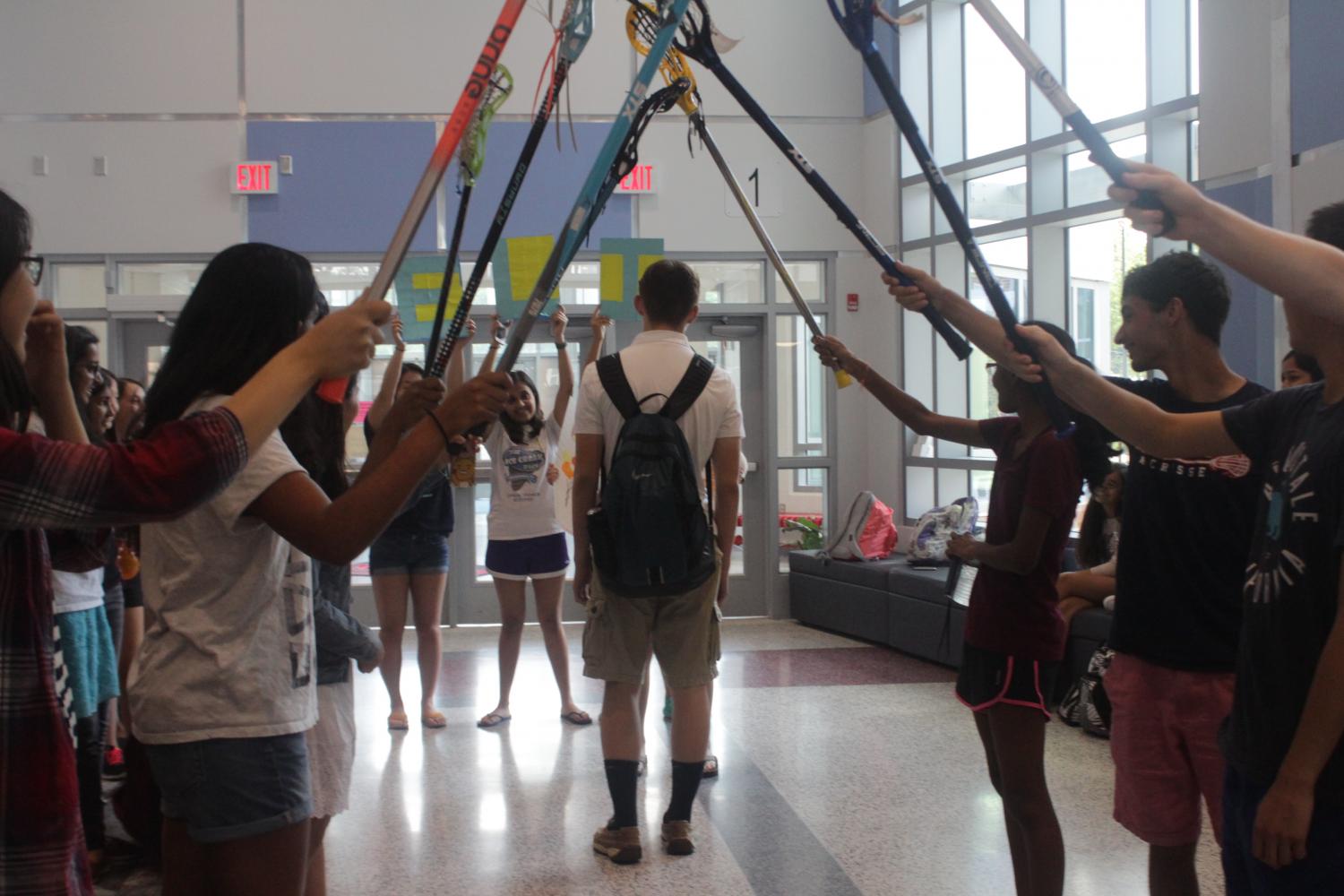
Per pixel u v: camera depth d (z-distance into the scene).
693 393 3.20
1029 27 6.41
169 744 1.49
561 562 4.80
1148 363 2.12
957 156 7.11
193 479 0.99
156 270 7.25
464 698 5.27
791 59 7.60
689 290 3.29
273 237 7.20
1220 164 4.91
